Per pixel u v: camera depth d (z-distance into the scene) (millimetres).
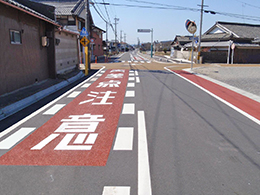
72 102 7879
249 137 5043
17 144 4625
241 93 9523
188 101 8016
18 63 9008
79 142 4711
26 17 9602
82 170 3660
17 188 3207
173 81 12141
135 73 15172
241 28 30984
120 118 6164
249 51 28375
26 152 4281
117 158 4047
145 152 4273
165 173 3584
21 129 5422
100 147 4477
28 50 9852
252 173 3625
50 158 4051
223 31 30625
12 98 7680
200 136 5047
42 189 3186
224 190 3184
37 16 9289
